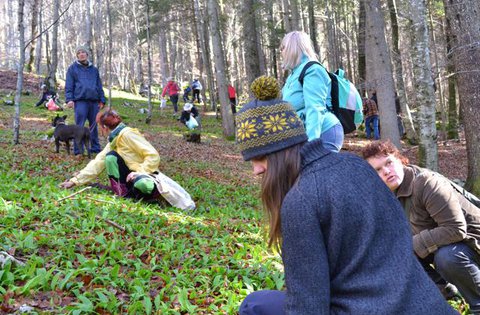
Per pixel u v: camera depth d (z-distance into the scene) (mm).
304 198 1854
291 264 1844
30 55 34250
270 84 2080
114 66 58250
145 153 6922
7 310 3195
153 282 4051
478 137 9852
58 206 5738
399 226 1876
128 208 6246
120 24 53750
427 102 9617
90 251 4531
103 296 3426
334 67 36906
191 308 3533
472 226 3568
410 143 20547
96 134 11117
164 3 26969
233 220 6961
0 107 20578
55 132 10617
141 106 29359
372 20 16141
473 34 9547
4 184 6668
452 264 3562
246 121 2051
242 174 12344
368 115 20516
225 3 32156
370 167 1967
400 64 21250
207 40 29656
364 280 1800
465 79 9828
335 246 1828
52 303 3344
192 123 20844
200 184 9742
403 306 1758
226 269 4414
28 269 3768
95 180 8438
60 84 30672
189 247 5125
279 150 2002
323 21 40469
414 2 9508
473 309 3699
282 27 31828
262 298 2320
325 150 2014
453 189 3598
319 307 1791
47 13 45906
